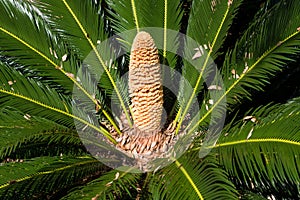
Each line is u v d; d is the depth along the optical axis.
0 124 2.63
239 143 2.65
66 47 3.28
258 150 2.55
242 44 3.08
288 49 2.84
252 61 2.97
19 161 2.77
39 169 2.49
